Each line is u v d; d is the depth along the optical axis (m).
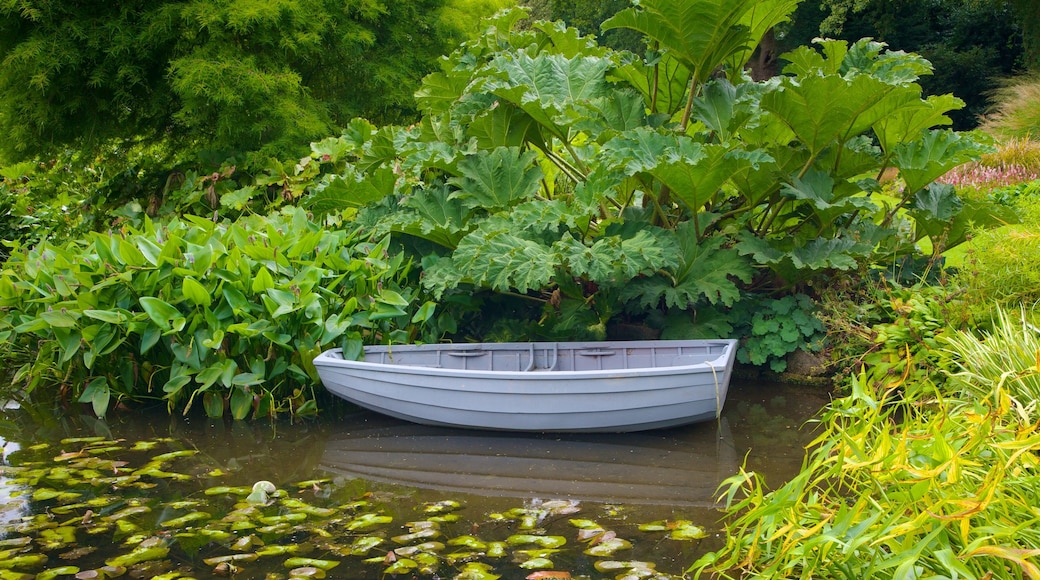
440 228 5.75
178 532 3.58
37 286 5.96
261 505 3.89
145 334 5.41
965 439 2.80
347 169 6.50
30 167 11.12
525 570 3.15
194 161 8.98
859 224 6.16
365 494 4.04
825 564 2.70
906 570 2.23
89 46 8.29
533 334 5.86
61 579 3.14
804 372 5.80
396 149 6.25
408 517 3.74
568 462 4.49
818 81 5.17
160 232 6.11
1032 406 2.88
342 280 6.01
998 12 20.27
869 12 21.39
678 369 4.68
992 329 4.84
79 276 5.60
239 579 3.14
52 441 5.01
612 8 27.83
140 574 3.18
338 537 3.51
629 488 4.07
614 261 5.01
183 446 4.88
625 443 4.80
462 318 6.42
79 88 8.76
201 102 8.40
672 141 5.31
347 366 5.13
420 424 5.23
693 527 3.52
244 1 8.35
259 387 5.54
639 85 6.48
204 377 5.34
